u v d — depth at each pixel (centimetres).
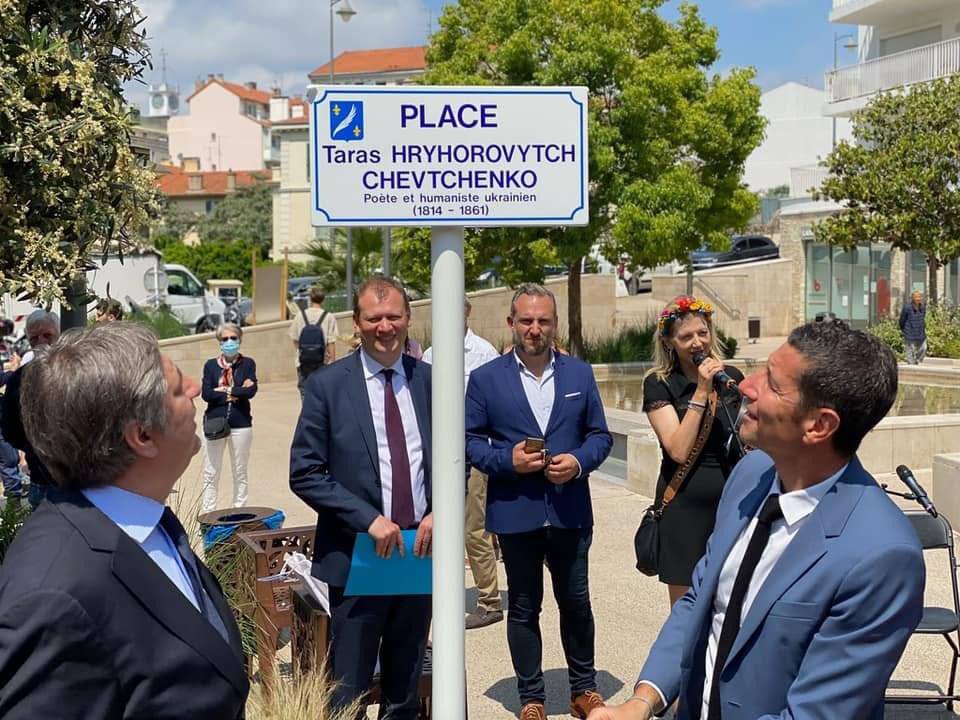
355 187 324
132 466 204
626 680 552
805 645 232
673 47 2194
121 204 455
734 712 240
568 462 471
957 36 3095
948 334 2234
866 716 228
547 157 331
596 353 2280
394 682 419
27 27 449
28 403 199
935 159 2217
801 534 237
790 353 240
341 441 411
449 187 327
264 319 2420
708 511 456
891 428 1048
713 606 263
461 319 333
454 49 2272
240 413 915
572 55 2061
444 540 332
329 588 415
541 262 2053
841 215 2380
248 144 9975
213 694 197
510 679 559
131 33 477
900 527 232
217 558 508
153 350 206
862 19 3338
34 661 179
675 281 3312
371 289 418
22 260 423
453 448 332
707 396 450
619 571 748
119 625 186
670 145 2142
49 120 422
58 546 189
